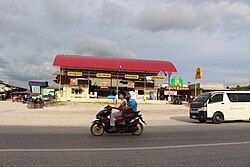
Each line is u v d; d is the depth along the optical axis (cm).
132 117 1385
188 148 1046
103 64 4869
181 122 2223
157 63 5138
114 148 1031
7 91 7994
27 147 1020
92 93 4859
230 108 2152
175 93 5259
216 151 993
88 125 1873
